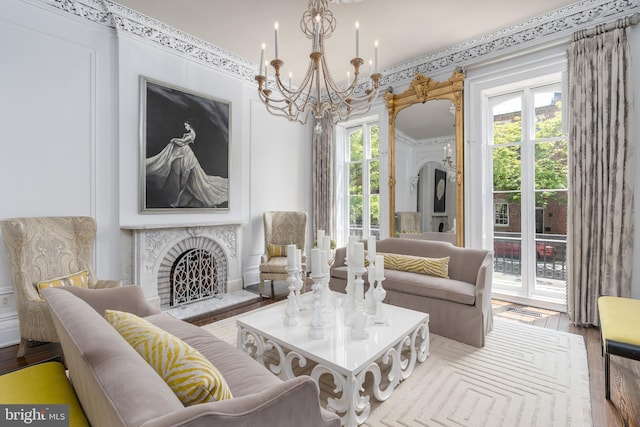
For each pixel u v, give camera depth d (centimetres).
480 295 258
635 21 286
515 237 385
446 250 340
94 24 316
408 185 451
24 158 277
